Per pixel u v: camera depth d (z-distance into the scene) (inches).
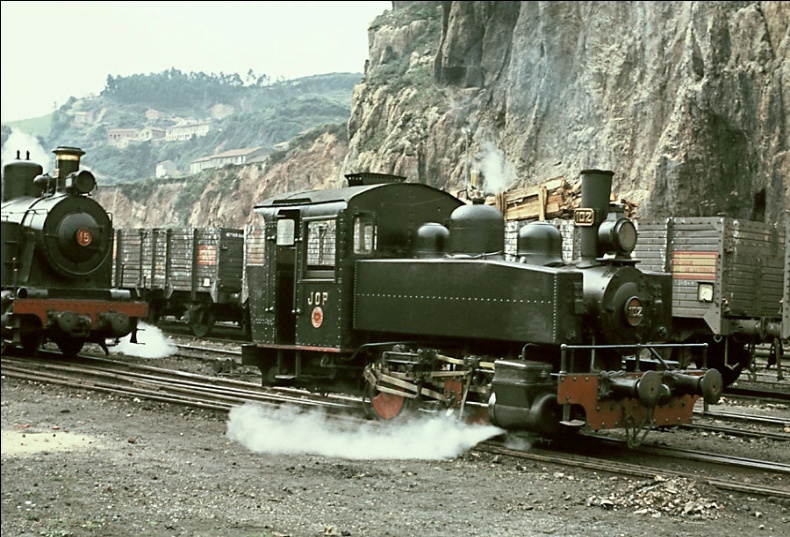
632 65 1539.1
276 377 514.9
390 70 2166.6
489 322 408.2
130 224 3132.4
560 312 382.3
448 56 1914.4
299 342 498.6
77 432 439.2
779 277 708.7
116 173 5201.8
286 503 307.7
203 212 2842.0
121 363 726.5
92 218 773.9
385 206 485.7
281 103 4798.2
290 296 520.4
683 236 664.4
